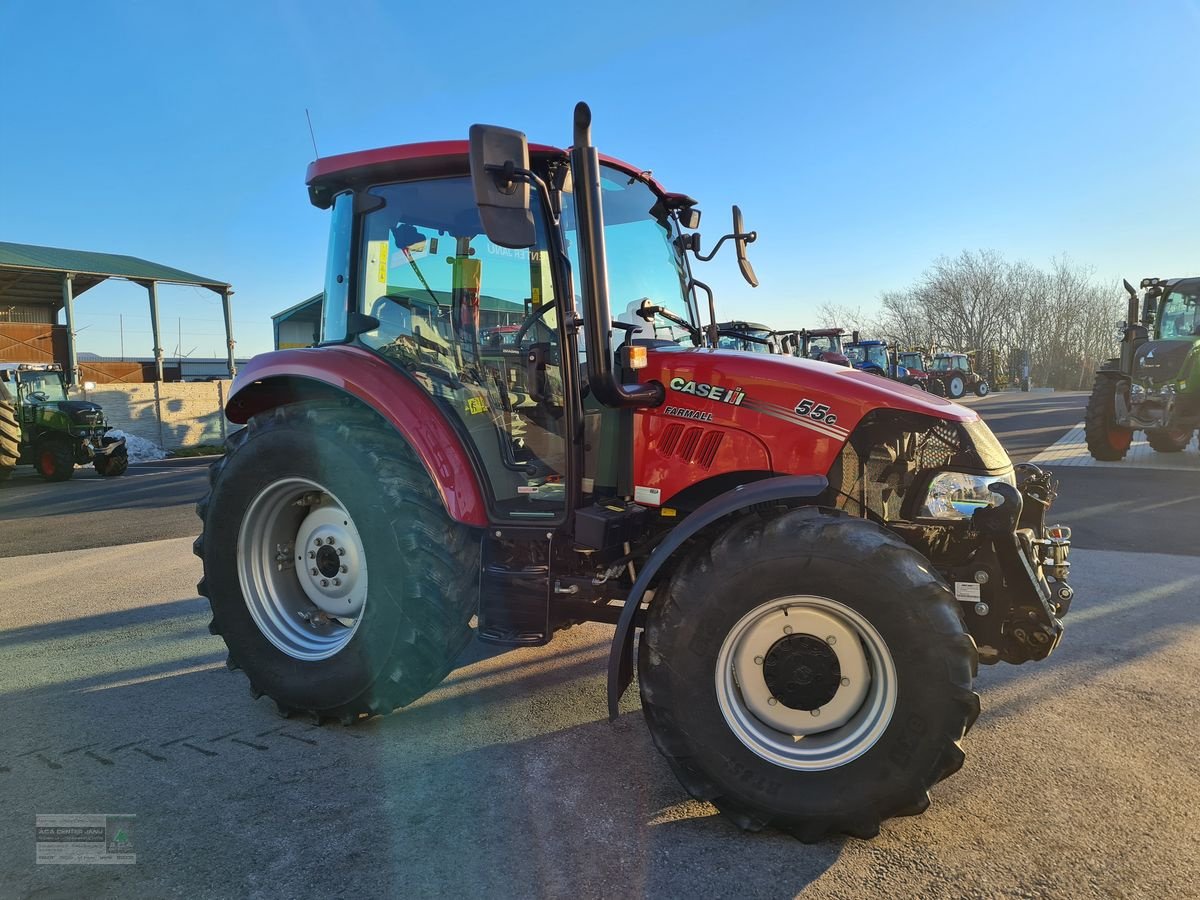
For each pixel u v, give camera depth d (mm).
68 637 4207
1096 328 49812
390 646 2832
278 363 3283
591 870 2109
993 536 2410
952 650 2113
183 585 5340
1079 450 12117
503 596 2812
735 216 3709
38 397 14672
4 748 2887
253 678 3135
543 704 3244
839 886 2029
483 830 2311
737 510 2596
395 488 2848
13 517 9266
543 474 2973
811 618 2295
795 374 2660
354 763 2748
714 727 2266
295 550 3291
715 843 2238
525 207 2414
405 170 3059
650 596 2795
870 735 2201
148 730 3033
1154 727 2920
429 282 3125
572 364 2750
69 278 22328
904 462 2604
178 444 21906
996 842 2215
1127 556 5516
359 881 2070
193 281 24516
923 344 51906
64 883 2076
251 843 2256
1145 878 2043
